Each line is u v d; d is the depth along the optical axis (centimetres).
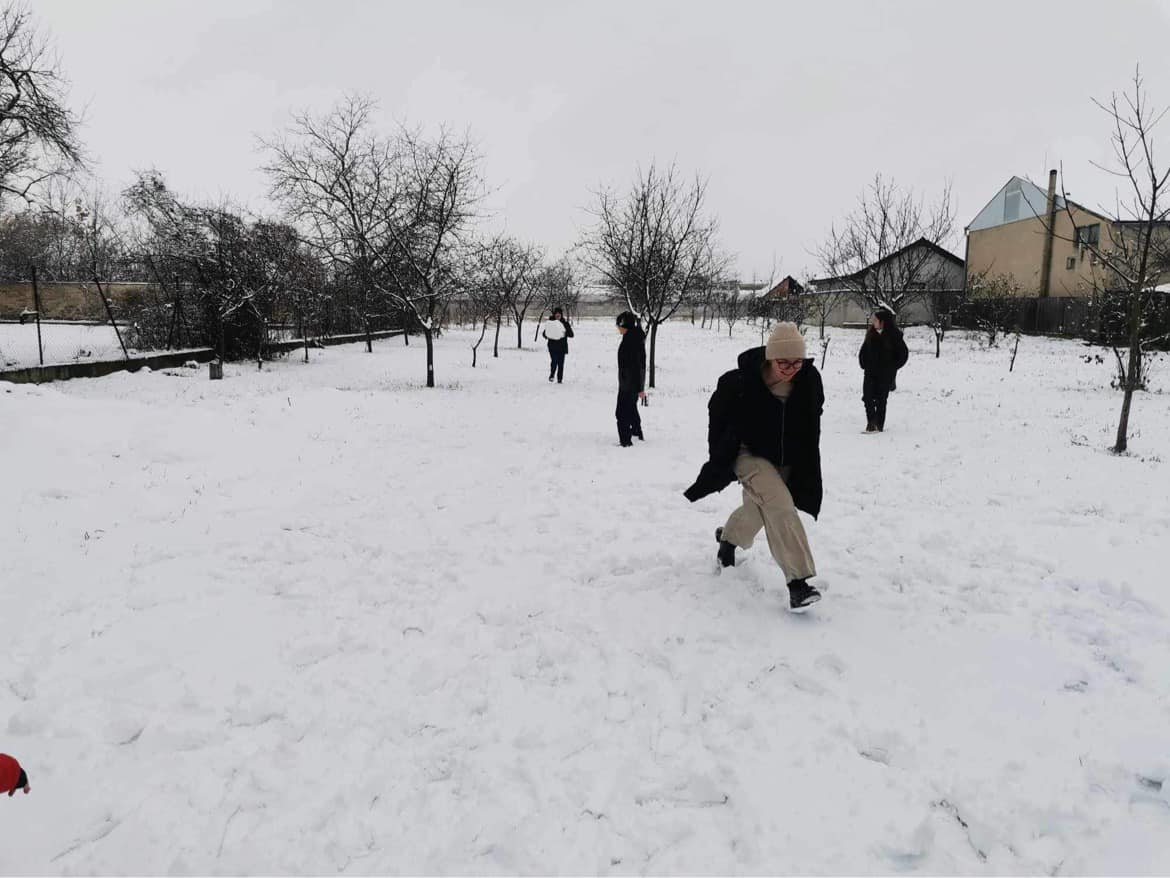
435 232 1689
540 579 464
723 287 5234
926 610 403
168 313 2109
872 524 561
